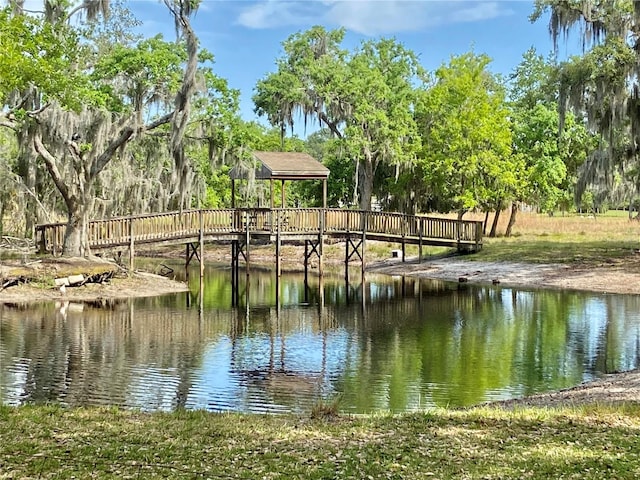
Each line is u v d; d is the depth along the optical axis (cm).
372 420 997
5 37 2217
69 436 885
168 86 2928
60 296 2714
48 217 3216
